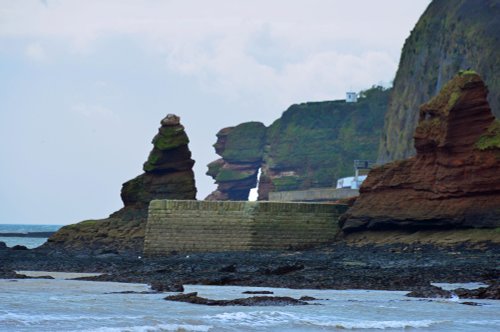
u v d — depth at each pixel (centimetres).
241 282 17175
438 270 19500
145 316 11988
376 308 13712
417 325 12100
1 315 11606
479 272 19025
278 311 12900
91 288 15988
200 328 11156
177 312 12494
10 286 15988
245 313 12412
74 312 12294
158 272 18962
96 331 10625
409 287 16662
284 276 18300
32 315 11806
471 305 14312
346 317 12662
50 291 15288
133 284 16900
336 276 18212
